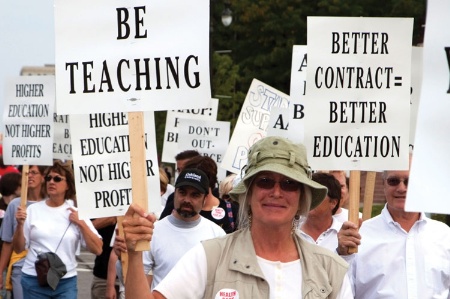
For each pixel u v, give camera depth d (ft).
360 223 26.04
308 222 29.63
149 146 35.32
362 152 25.82
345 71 25.94
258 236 17.90
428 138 18.51
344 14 167.53
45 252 38.34
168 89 21.17
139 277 17.89
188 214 29.55
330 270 17.90
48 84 48.49
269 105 53.01
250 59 178.19
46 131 48.49
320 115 25.89
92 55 21.09
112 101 21.11
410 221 25.43
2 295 43.45
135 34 21.16
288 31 173.47
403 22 25.77
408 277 25.04
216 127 64.95
